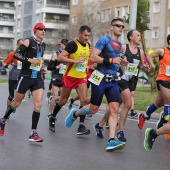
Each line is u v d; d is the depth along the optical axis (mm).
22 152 7078
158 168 6262
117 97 7402
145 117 9703
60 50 10781
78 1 70312
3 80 36656
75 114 8812
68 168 6102
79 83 8750
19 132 9086
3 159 6543
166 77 8844
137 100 16203
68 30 64375
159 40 52156
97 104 7660
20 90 7969
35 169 6004
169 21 50688
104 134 9266
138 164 6469
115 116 7371
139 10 20297
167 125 6742
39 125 10188
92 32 58906
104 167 6211
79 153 7148
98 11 61250
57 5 78938
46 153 7070
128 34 8891
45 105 15633
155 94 18000
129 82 9086
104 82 7441
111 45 7352
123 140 8070
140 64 9086
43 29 7980
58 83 11688
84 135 9031
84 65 8633
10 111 8344
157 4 52562
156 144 8281
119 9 58281
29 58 7820
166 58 8820
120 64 7277
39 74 8031
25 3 90438
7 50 97750
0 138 8305
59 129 9742
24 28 90875
